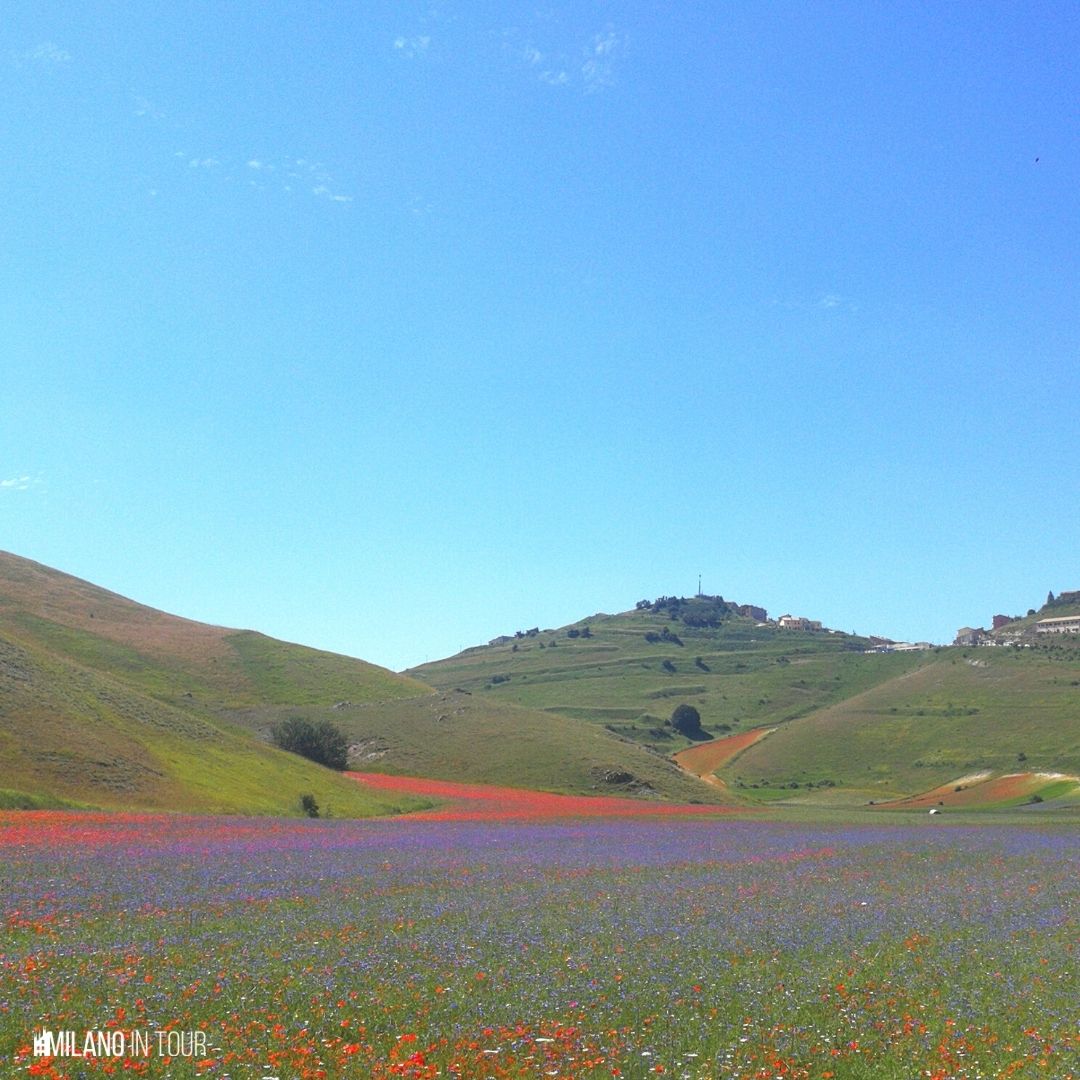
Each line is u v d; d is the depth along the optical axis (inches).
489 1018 571.5
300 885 1148.5
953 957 777.6
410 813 3144.7
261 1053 495.2
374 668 7244.1
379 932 832.9
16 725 2470.5
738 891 1172.5
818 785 6171.3
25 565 7869.1
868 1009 608.4
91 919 877.2
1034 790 5017.2
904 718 7406.5
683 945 800.3
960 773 6008.9
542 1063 491.8
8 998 573.0
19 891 1009.5
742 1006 609.0
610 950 770.2
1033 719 6894.7
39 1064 457.1
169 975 650.2
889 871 1455.5
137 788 2412.6
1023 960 767.1
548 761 4630.9
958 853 1786.4
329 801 3031.5
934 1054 521.7
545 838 1989.4
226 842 1603.1
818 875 1379.2
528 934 837.8
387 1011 579.8
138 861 1298.0
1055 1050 528.4
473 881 1232.8
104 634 6624.0
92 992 602.2
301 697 6087.6
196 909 956.0
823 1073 494.6
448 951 753.6
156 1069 471.8
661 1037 546.0
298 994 610.2
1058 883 1312.7
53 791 2209.6
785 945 807.1
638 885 1219.9
